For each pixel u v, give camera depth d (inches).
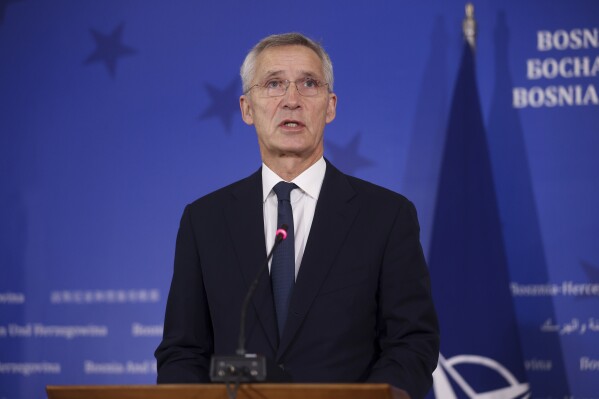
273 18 453.7
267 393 189.2
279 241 232.5
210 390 191.3
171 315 265.0
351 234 260.5
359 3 446.9
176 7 460.1
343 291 251.6
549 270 418.6
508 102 429.4
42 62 462.9
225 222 269.9
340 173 279.7
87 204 453.7
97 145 457.1
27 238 453.4
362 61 443.5
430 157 433.7
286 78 271.0
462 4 438.3
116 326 446.0
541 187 423.2
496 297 418.3
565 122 425.7
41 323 447.8
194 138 453.1
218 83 454.9
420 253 262.1
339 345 246.8
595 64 426.9
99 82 460.1
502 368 414.0
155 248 449.1
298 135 268.4
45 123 459.8
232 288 257.3
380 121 439.2
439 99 435.8
